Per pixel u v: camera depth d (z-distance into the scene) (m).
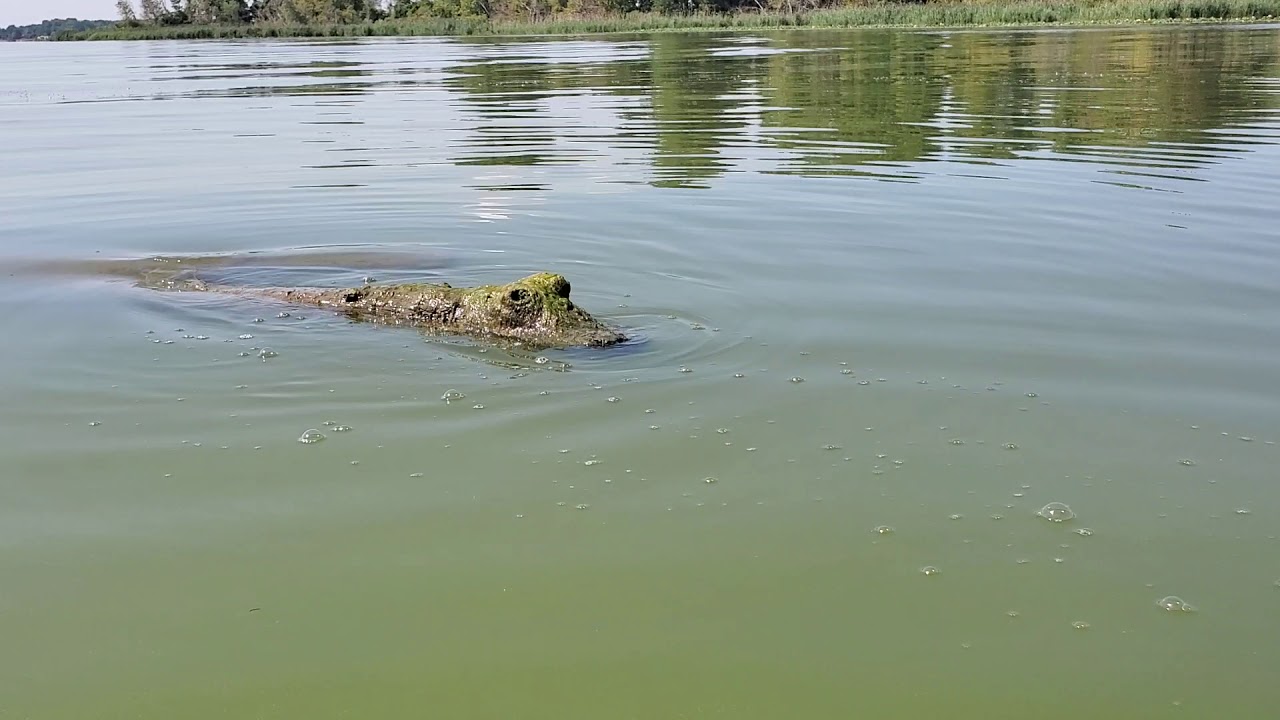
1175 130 14.00
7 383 6.34
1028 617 4.10
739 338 6.84
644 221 9.72
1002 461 5.24
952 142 13.62
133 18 86.88
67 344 7.02
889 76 22.56
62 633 4.07
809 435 5.52
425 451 5.43
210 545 4.62
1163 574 4.36
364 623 4.09
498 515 4.82
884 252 8.62
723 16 65.50
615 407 5.88
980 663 3.85
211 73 31.69
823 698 3.67
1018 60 25.67
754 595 4.24
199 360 6.71
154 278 8.52
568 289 7.30
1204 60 23.80
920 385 6.07
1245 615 4.09
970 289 7.67
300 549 4.58
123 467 5.31
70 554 4.57
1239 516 4.75
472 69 29.64
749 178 11.57
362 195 11.28
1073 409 5.75
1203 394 5.88
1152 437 5.44
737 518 4.79
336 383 6.33
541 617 4.11
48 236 9.94
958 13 48.97
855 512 4.82
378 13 87.69
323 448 5.48
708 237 9.16
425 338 7.12
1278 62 22.73
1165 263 8.15
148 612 4.18
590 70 27.66
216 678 3.80
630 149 13.77
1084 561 4.45
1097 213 9.66
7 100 23.41
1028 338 6.71
